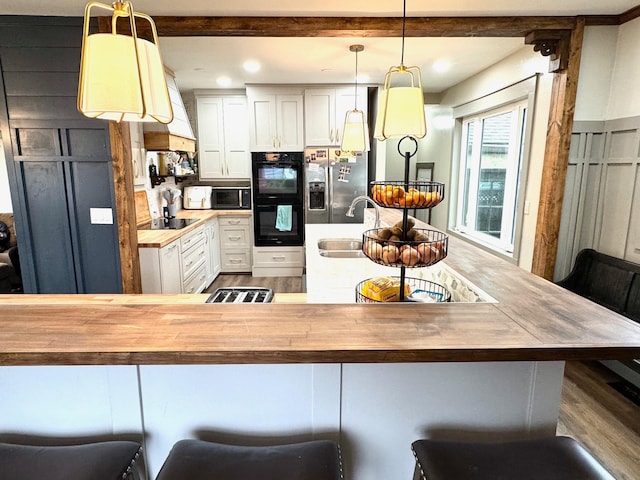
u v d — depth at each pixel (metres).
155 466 1.23
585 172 2.92
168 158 4.57
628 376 2.47
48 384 1.18
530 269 3.22
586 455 1.01
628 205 2.67
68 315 1.20
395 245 1.28
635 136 2.60
